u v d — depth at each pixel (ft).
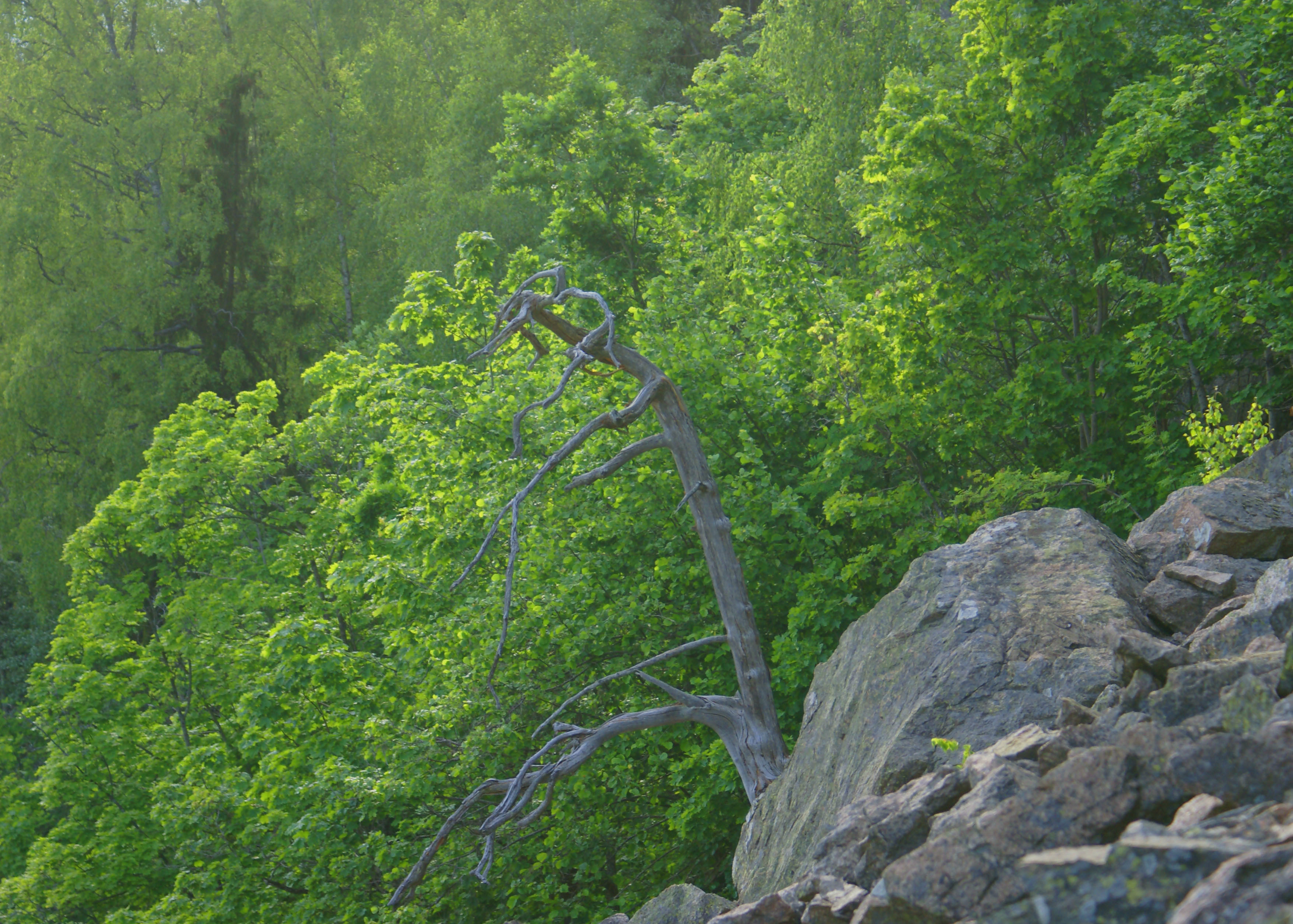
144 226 123.85
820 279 57.36
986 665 25.21
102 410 115.96
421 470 52.95
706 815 45.68
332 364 61.82
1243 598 23.59
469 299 59.21
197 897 51.37
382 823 51.26
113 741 66.69
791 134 97.09
